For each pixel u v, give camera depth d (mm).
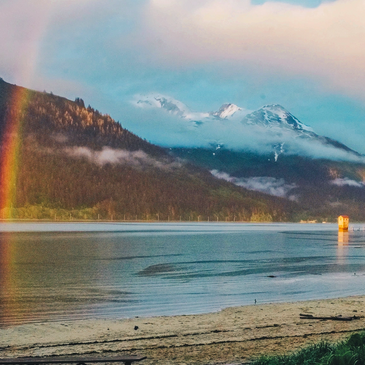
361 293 32562
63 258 61969
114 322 21609
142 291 33500
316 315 22844
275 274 44719
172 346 16938
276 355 14906
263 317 22516
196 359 15195
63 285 36719
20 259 60188
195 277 42000
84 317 23891
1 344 17484
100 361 13117
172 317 22797
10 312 25312
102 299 29875
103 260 59094
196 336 18531
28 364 12984
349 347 13562
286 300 29469
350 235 151000
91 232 151375
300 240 115938
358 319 21906
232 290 33906
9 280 39719
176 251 75625
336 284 37281
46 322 22234
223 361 14922
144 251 75188
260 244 97438
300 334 18656
